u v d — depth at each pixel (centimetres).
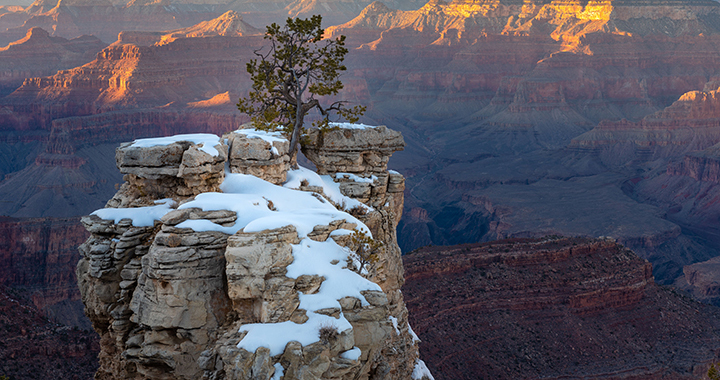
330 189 4081
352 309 2850
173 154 3438
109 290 3266
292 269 2848
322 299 2814
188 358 2994
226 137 3847
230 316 2991
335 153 4212
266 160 3675
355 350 2712
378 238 4159
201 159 3384
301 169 4034
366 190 4169
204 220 3036
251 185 3547
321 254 2981
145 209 3334
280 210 3444
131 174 3500
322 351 2644
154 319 2981
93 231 3266
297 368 2612
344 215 3325
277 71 4341
